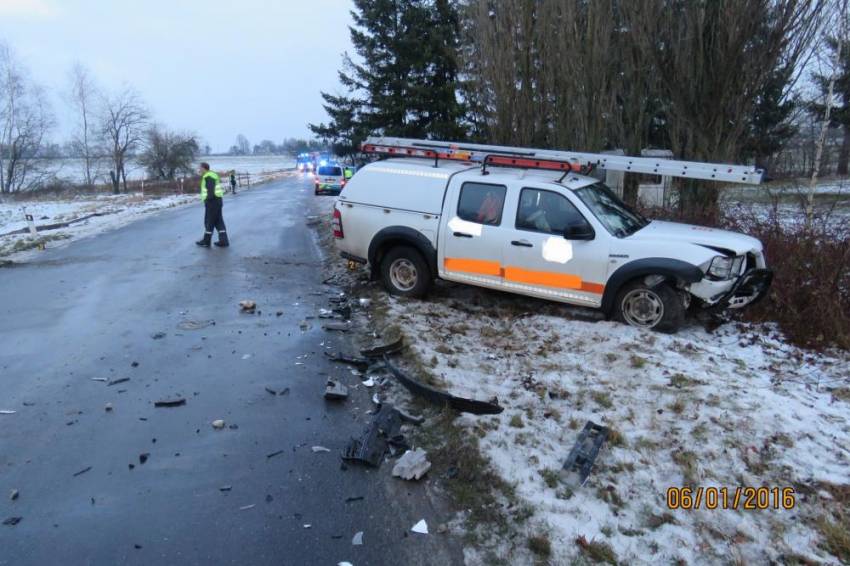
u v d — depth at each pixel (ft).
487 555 9.89
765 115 47.98
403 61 84.07
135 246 41.24
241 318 23.15
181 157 204.64
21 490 11.51
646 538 10.18
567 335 19.97
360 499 11.43
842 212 36.73
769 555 9.75
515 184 22.44
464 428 13.65
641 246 20.08
